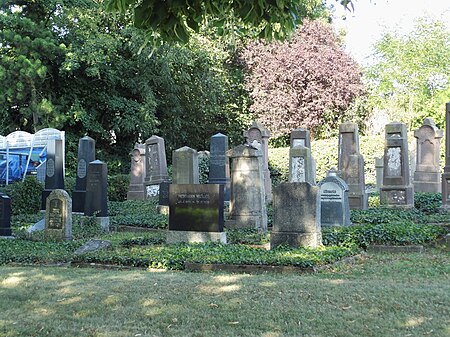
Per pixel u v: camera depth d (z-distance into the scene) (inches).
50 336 236.1
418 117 1489.9
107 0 231.0
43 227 655.8
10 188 855.7
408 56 1537.9
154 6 203.6
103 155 1346.0
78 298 291.3
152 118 1306.6
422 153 928.9
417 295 277.6
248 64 1472.7
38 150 1103.0
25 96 1130.0
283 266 365.4
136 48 1218.6
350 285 303.1
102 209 666.8
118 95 1359.5
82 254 433.4
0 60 1073.5
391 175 758.5
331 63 1402.6
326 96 1392.7
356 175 769.6
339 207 593.3
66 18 1199.6
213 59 1385.3
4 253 466.9
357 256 426.9
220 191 503.5
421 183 921.5
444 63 1546.5
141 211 810.8
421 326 231.1
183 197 514.3
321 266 372.8
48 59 1195.9
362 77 1545.3
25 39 1087.6
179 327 240.5
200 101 1433.3
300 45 1414.9
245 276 339.0
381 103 1507.1
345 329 230.8
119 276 347.9
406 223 550.6
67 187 967.0
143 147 1034.7
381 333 224.5
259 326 237.9
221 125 1539.1
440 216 638.5
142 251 444.1
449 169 689.6
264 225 616.4
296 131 903.7
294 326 236.4
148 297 287.0
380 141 1221.7
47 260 436.1
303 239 451.2
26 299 295.4
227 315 253.0
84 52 1187.9
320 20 1520.7
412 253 450.9
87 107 1337.4
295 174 703.7
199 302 274.5
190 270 379.9
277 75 1409.9
